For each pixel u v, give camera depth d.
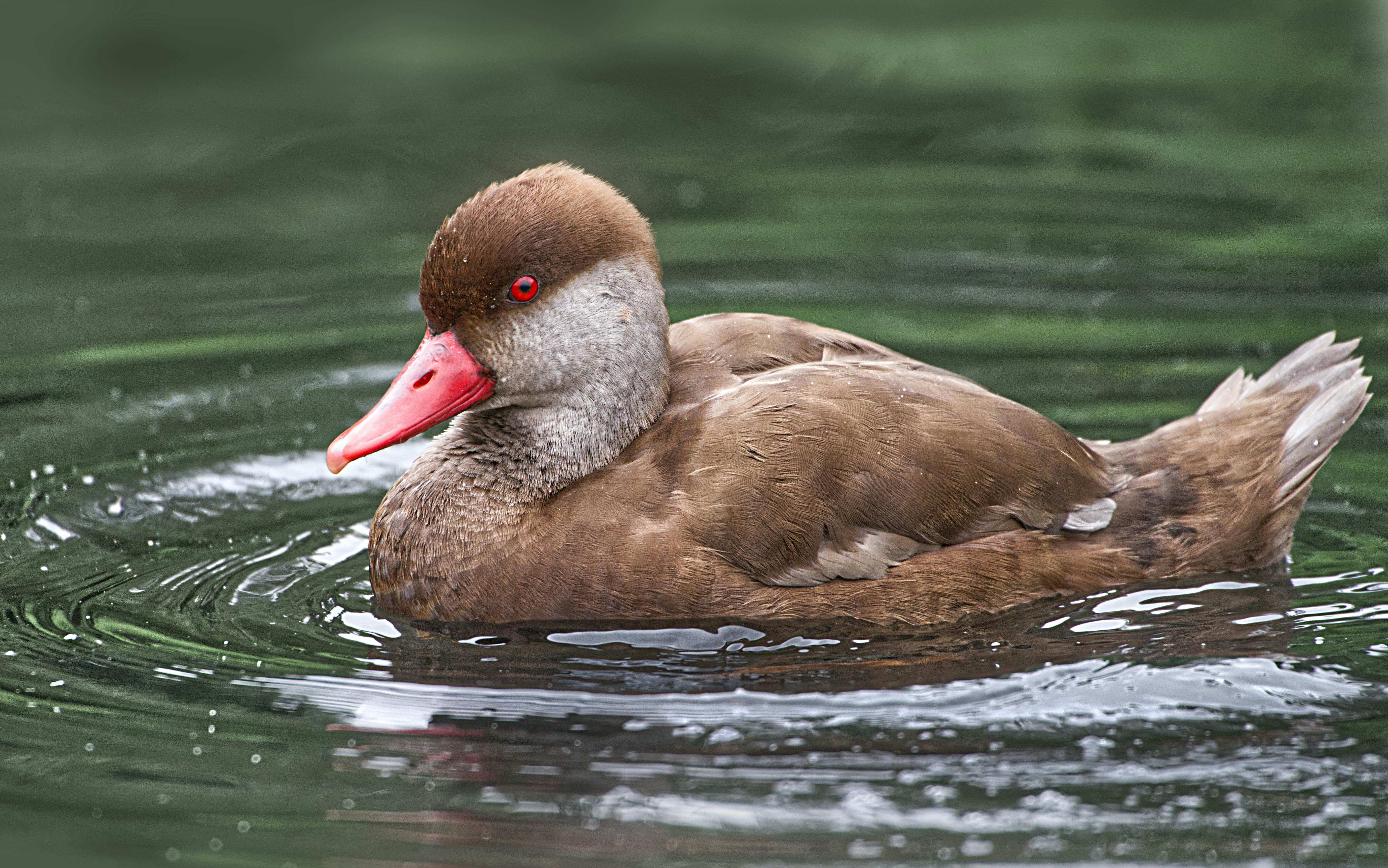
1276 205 16.78
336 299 14.98
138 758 7.44
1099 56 22.83
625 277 9.23
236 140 19.92
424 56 23.80
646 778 7.23
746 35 24.69
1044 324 13.74
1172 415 11.80
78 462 11.41
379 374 13.09
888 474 8.94
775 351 9.71
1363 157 18.14
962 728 7.64
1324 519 10.42
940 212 16.95
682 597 8.80
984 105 20.78
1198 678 8.05
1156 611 9.02
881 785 7.13
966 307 14.21
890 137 19.72
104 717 7.85
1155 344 13.23
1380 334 13.24
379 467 11.60
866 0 26.86
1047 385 12.39
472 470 9.34
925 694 7.98
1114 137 19.31
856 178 18.23
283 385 12.88
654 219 16.92
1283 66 21.86
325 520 10.65
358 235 16.89
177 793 7.13
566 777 7.25
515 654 8.59
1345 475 11.02
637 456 9.16
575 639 8.78
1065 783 7.13
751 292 14.58
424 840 6.73
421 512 9.29
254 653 8.62
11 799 7.07
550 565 8.89
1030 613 9.06
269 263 16.06
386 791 7.15
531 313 9.09
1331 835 6.70
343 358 13.47
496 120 20.48
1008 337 13.44
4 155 19.52
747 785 7.15
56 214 17.56
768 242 16.12
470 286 9.07
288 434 11.98
